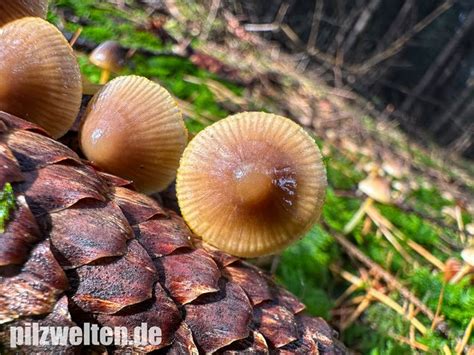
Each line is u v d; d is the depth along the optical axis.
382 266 0.10
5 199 0.05
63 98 0.06
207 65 0.14
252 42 0.21
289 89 0.17
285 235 0.07
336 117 0.17
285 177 0.06
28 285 0.05
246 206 0.06
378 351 0.08
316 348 0.06
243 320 0.06
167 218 0.06
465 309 0.09
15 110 0.06
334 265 0.10
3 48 0.06
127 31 0.13
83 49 0.11
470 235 0.12
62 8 0.12
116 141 0.06
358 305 0.09
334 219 0.11
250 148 0.06
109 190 0.06
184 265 0.06
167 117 0.07
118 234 0.05
